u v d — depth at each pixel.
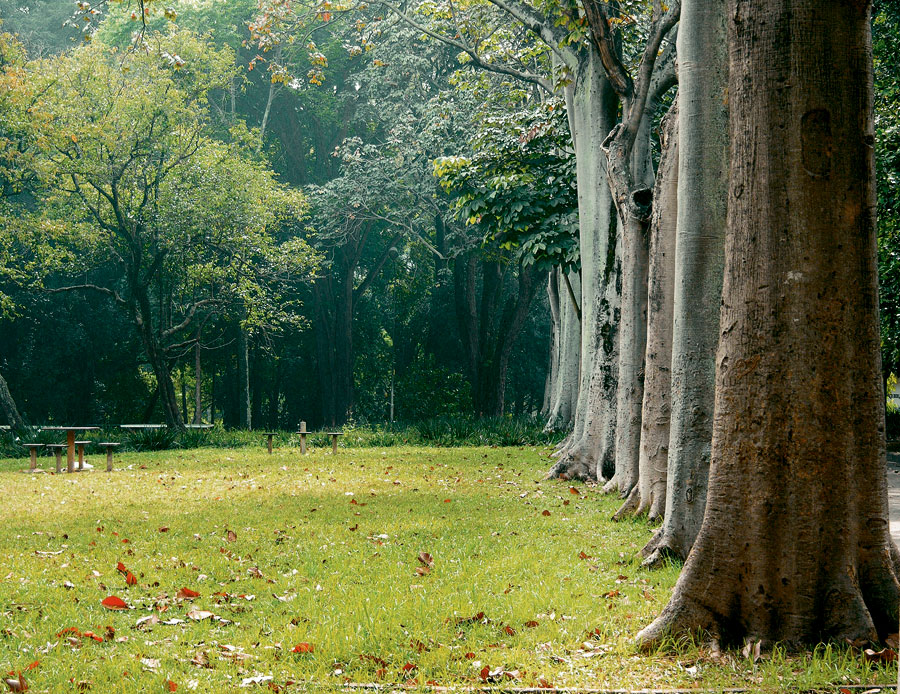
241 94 40.88
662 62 14.76
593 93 15.48
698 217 8.34
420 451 21.89
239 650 5.47
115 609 6.45
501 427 25.66
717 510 5.49
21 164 28.30
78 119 27.81
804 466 5.23
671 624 5.47
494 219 21.38
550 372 31.36
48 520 10.67
